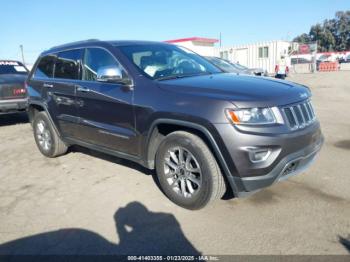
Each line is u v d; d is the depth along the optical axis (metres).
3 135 8.17
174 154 3.81
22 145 7.05
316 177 4.54
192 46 26.62
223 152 3.32
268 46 30.09
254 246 3.07
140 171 5.06
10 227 3.62
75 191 4.46
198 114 3.41
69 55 5.25
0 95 8.31
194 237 3.26
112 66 4.22
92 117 4.71
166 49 4.92
